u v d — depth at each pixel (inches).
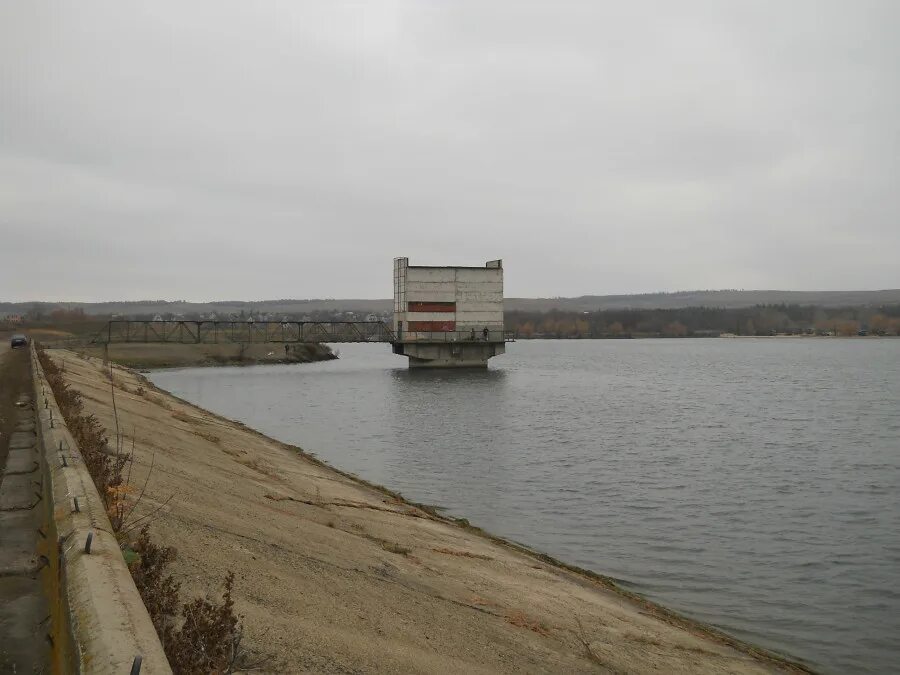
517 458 1609.3
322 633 401.4
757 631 700.7
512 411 2529.5
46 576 322.7
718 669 566.6
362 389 3346.5
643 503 1199.6
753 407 2699.3
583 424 2196.1
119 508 388.5
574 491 1282.0
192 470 773.9
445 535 870.4
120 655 187.0
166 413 1392.7
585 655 530.3
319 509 821.9
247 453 1187.9
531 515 1112.8
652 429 2101.4
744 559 916.6
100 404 1088.8
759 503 1209.4
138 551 343.6
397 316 4512.8
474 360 4495.6
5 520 437.1
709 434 2009.1
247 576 446.3
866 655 652.1
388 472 1433.3
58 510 320.5
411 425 2153.1
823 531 1045.2
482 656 468.4
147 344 5290.4
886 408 2679.6
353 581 530.9
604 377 4261.8
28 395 1099.3
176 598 306.7
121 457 558.9
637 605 721.0
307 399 2896.2
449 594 591.2
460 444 1804.9
